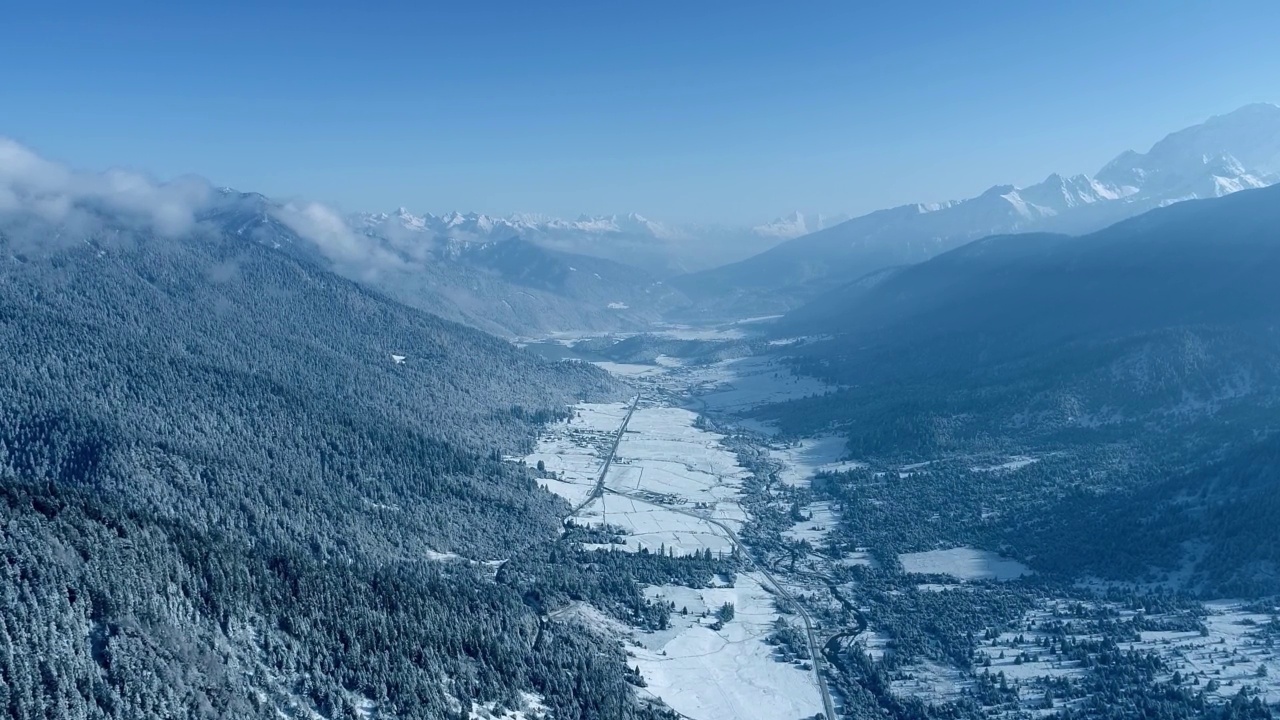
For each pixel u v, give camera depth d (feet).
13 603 600.80
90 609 628.28
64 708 553.23
